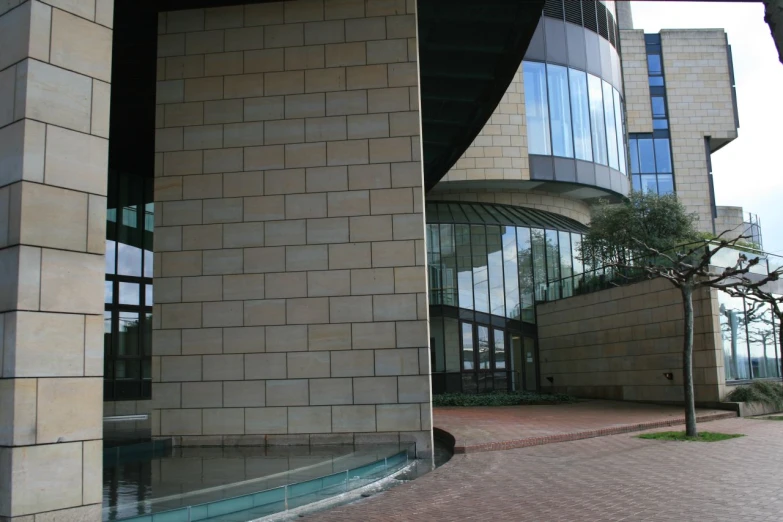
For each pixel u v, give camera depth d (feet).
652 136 168.45
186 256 43.91
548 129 110.52
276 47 45.27
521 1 50.19
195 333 43.16
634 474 33.01
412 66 44.14
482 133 107.65
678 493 27.91
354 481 31.53
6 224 21.42
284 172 43.98
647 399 76.79
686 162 167.53
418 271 42.16
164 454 38.63
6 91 22.27
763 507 24.81
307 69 44.80
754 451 39.93
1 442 20.18
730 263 73.15
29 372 20.54
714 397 67.62
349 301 42.37
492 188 112.47
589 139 114.73
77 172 22.61
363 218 43.01
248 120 44.75
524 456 40.27
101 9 24.06
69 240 22.12
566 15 116.67
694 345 70.44
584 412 67.72
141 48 51.34
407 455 39.19
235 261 43.55
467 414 67.51
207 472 31.71
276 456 36.83
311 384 41.88
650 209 88.48
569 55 115.34
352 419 41.34
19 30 22.21
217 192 44.29
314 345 42.22
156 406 42.78
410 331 41.70
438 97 62.69
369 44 44.62
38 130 21.76
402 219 42.70
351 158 43.65
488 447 42.55
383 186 43.14
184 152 44.88
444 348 95.04
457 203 108.99
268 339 42.60
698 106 170.40
